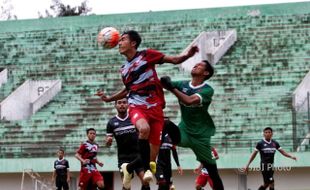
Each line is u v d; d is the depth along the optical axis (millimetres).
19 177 38062
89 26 52062
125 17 51812
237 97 43156
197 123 15609
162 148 20641
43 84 45438
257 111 41531
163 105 13797
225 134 40062
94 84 46750
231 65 46375
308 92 38469
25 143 42219
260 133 39875
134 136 18797
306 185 35656
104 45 14031
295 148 37125
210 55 46969
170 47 49500
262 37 48594
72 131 42531
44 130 42875
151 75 13508
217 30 49906
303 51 46844
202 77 15359
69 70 48594
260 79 44719
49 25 52688
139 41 13602
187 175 36312
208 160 16062
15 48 51812
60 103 45094
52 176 36688
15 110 44438
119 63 48656
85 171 26219
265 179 26703
